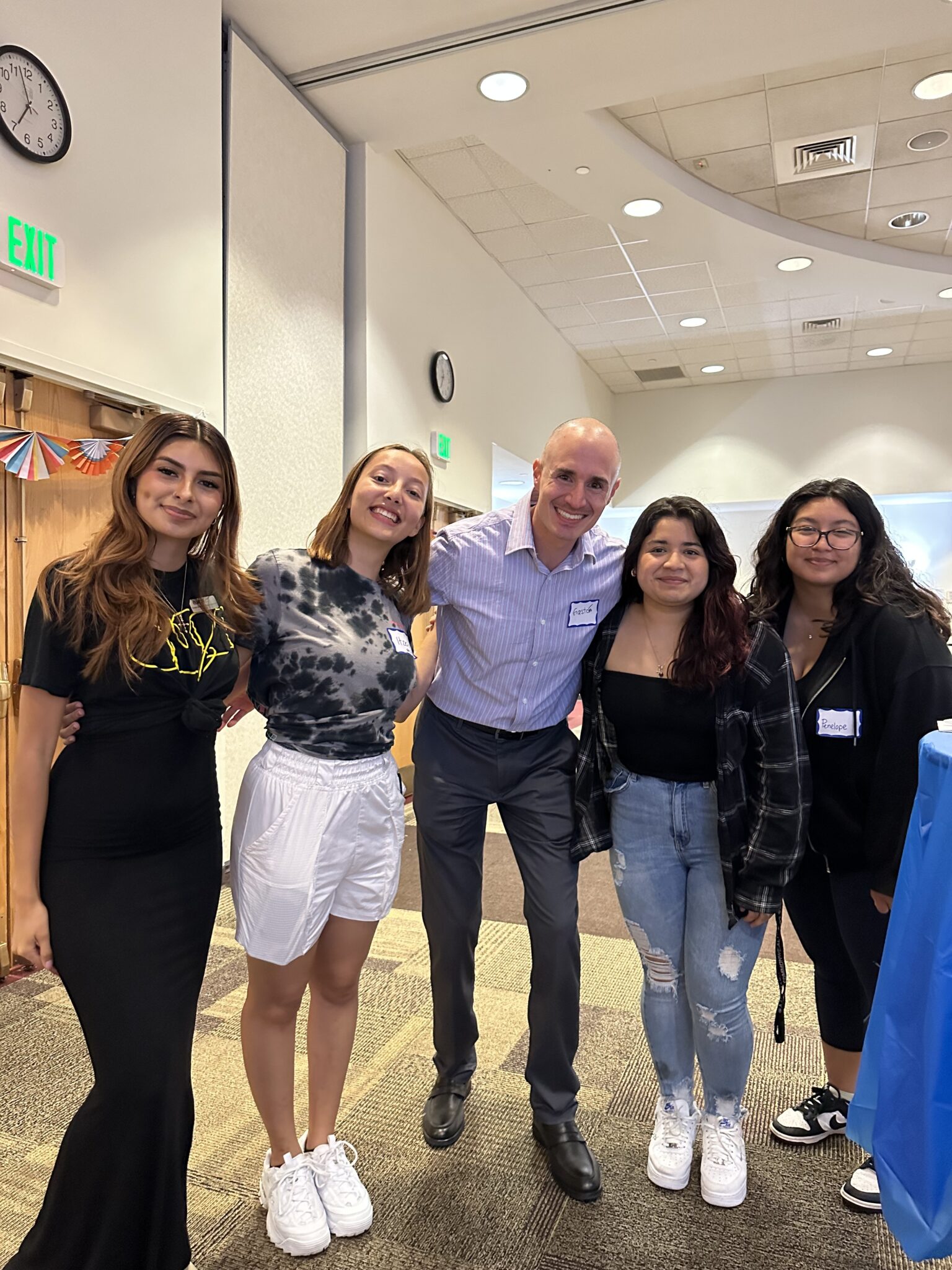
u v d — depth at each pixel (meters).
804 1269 1.52
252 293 3.78
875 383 9.00
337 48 3.84
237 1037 2.37
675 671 1.62
